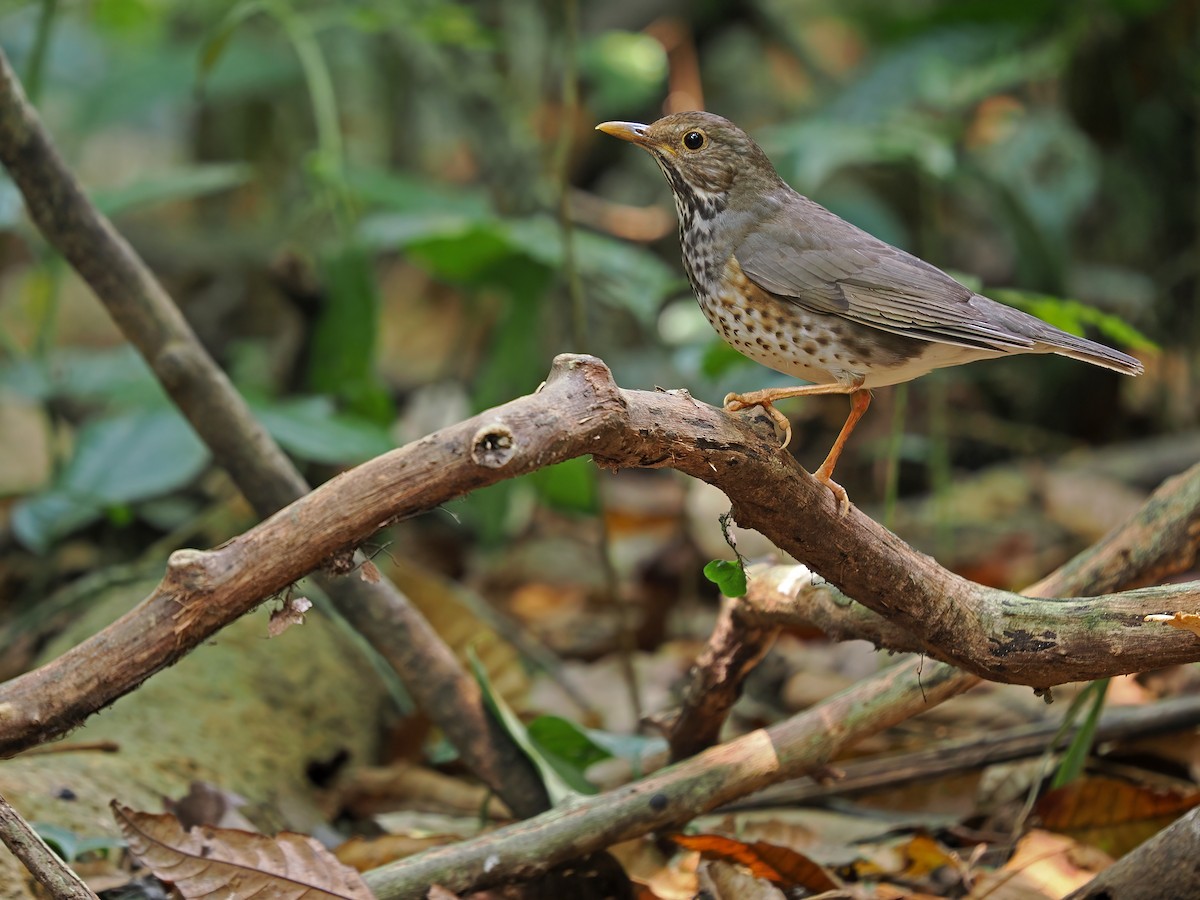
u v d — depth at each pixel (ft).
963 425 49.44
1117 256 50.60
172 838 19.67
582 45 49.14
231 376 45.60
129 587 33.58
